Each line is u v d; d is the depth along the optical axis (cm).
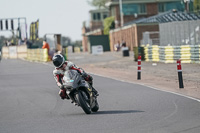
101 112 4553
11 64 17250
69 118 4266
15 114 4897
